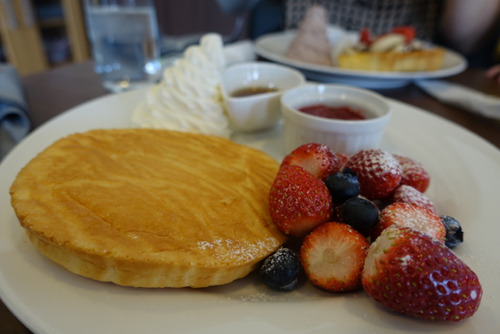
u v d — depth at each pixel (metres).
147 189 0.17
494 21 0.53
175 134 0.22
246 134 0.27
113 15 0.33
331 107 0.26
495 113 0.30
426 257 0.12
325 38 0.42
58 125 0.24
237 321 0.13
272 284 0.15
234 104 0.24
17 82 0.30
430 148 0.24
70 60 0.81
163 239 0.14
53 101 0.31
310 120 0.22
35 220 0.14
